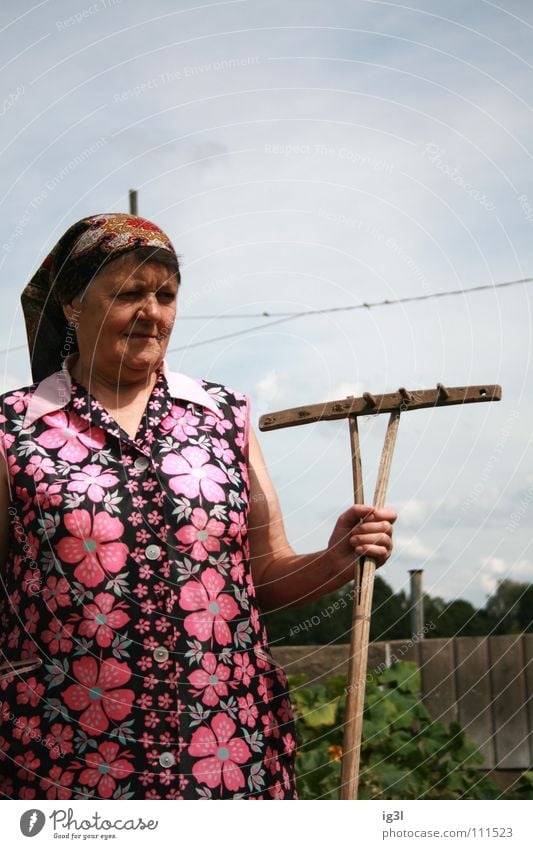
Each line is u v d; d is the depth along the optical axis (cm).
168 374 197
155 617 173
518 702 443
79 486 177
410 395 201
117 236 181
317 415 207
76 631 171
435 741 399
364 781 379
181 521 178
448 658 447
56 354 208
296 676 432
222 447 191
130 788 167
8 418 185
